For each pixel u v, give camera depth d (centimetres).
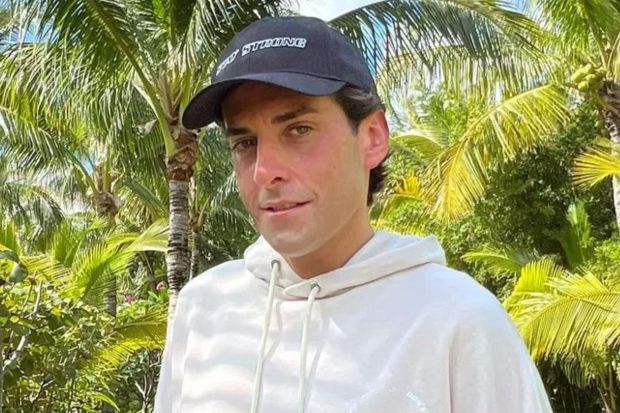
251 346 129
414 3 707
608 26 782
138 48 665
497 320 115
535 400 111
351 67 122
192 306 145
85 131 1067
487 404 109
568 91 858
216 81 122
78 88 711
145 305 799
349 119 123
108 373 768
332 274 124
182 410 133
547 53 862
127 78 730
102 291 859
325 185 121
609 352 994
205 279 148
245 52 122
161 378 147
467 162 823
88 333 548
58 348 515
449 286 118
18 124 1038
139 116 887
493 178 1276
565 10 810
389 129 134
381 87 791
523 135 794
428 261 125
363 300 122
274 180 120
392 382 113
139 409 978
